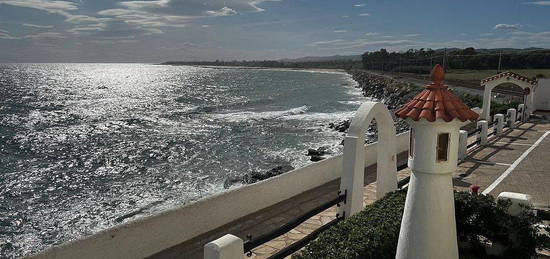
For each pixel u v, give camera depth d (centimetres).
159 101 6425
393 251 537
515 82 2305
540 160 1405
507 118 2097
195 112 5031
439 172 382
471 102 2994
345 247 503
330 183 1214
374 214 606
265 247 780
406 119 389
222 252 426
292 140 3259
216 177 2286
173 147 3022
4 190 2052
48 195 1997
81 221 1702
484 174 1245
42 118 4462
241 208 952
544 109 2666
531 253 584
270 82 12194
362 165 793
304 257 484
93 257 689
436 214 387
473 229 612
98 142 3191
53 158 2691
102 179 2255
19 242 1525
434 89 393
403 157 1534
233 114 4831
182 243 830
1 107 5391
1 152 2823
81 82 11762
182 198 1953
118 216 1748
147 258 770
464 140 1426
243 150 2931
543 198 1022
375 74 10356
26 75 15562
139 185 2150
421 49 11044
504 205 602
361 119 782
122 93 8019
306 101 6369
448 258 392
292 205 1030
